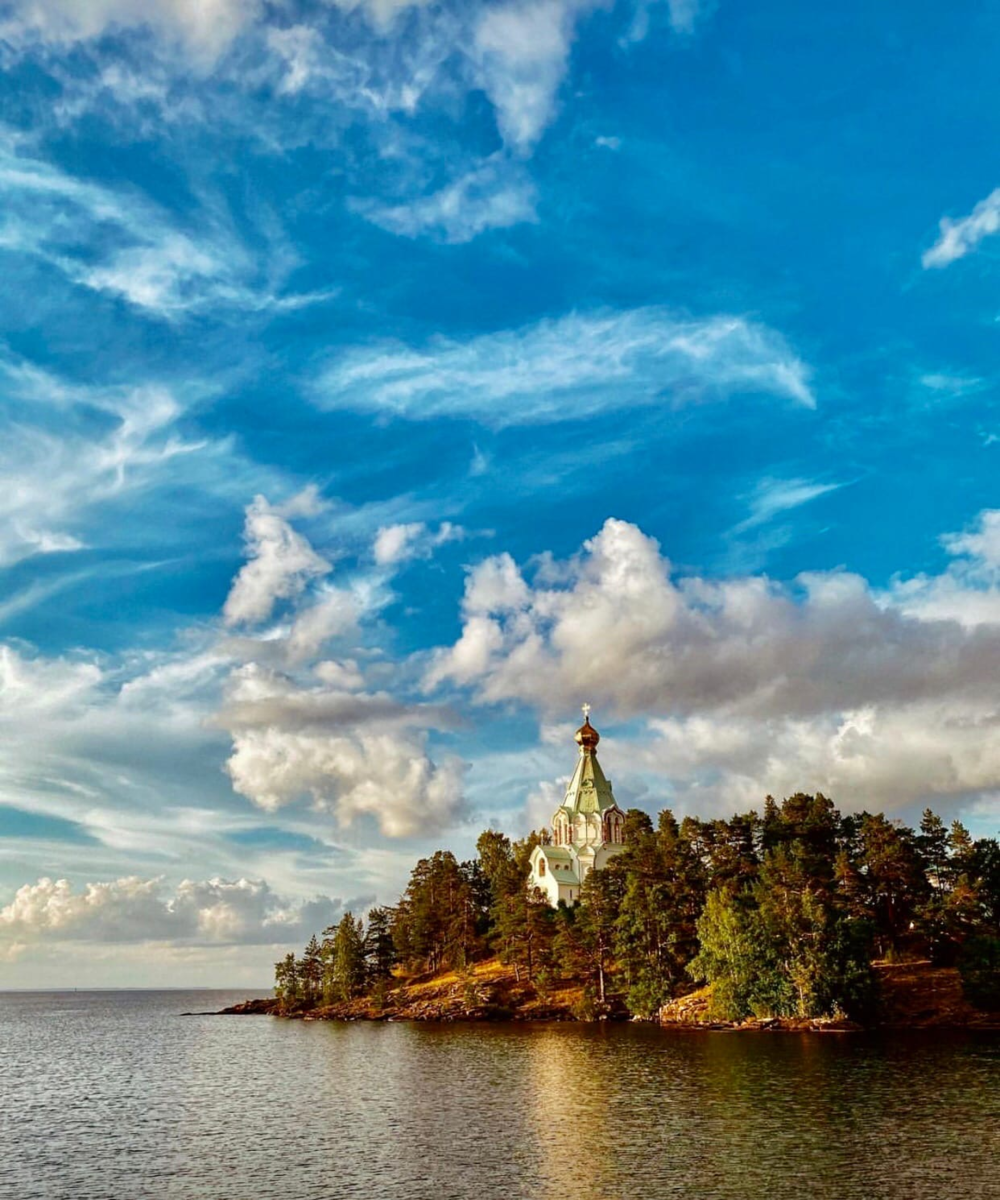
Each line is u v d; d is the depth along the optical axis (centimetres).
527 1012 15300
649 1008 13538
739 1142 5734
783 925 11994
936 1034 10769
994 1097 6888
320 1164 5750
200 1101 8656
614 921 14375
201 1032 18288
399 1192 5022
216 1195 5131
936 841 13800
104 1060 13300
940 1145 5534
